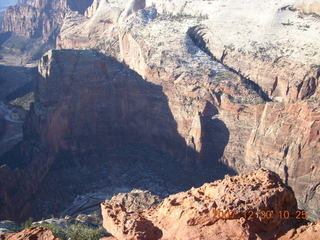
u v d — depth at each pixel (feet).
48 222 197.67
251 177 113.19
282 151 344.49
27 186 335.06
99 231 134.62
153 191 362.33
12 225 194.39
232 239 94.99
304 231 96.27
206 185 116.37
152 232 105.29
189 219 101.04
